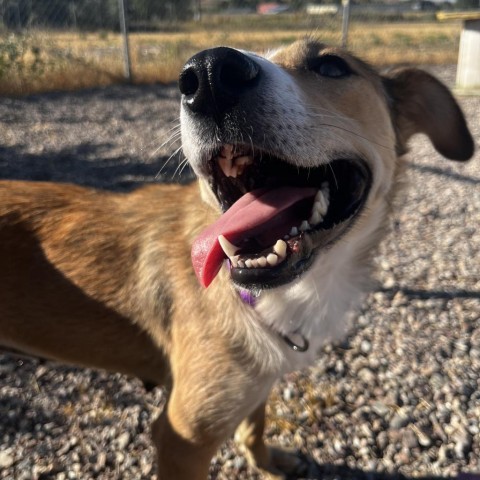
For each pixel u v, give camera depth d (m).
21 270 0.30
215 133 0.22
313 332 0.29
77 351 0.32
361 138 0.27
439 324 0.49
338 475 0.34
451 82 1.46
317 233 0.26
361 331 0.47
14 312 0.31
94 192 0.34
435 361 0.44
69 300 0.30
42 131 1.07
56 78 1.45
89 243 0.31
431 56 1.79
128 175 0.83
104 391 0.40
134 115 1.22
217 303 0.28
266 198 0.25
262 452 0.34
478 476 0.34
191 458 0.28
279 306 0.28
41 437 0.36
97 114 1.22
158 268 0.30
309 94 0.26
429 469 0.34
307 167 0.25
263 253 0.24
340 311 0.31
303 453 0.36
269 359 0.28
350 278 0.31
